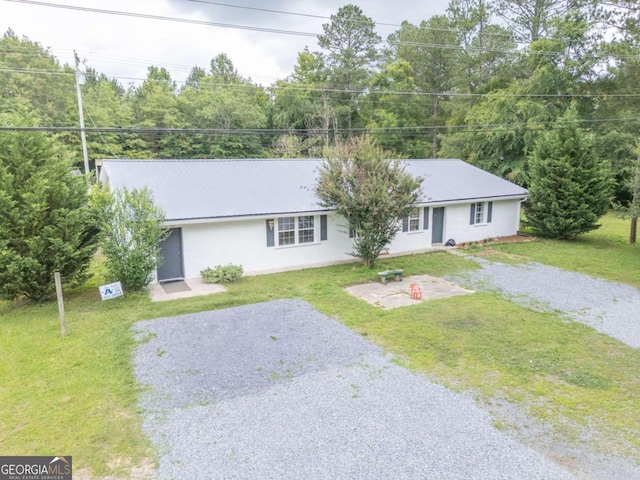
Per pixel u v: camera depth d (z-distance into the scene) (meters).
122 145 36.75
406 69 36.50
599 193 18.02
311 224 14.81
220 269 12.67
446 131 36.47
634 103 27.03
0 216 9.71
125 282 11.04
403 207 13.27
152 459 4.76
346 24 39.62
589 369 7.03
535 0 30.94
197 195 13.75
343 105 39.31
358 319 9.37
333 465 4.65
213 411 5.75
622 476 4.50
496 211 19.61
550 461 4.73
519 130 27.00
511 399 6.07
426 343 8.05
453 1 36.62
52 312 9.91
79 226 10.62
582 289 11.80
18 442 5.05
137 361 7.31
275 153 36.56
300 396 6.14
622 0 27.02
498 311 9.88
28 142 10.17
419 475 4.49
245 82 50.75
